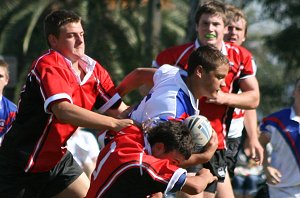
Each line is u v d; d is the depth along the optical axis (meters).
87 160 24.69
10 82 38.44
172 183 15.40
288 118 24.58
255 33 75.12
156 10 57.69
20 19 67.50
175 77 17.16
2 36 67.06
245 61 20.75
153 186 15.49
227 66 17.38
